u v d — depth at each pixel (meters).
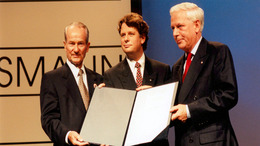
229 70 2.29
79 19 3.67
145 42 2.69
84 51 2.65
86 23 3.67
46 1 3.69
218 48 2.36
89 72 2.74
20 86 3.62
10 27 3.66
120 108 2.40
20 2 3.69
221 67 2.30
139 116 2.33
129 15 2.64
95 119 2.39
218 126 2.28
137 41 2.57
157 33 3.67
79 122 2.51
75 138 2.36
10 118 3.59
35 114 3.61
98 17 3.67
